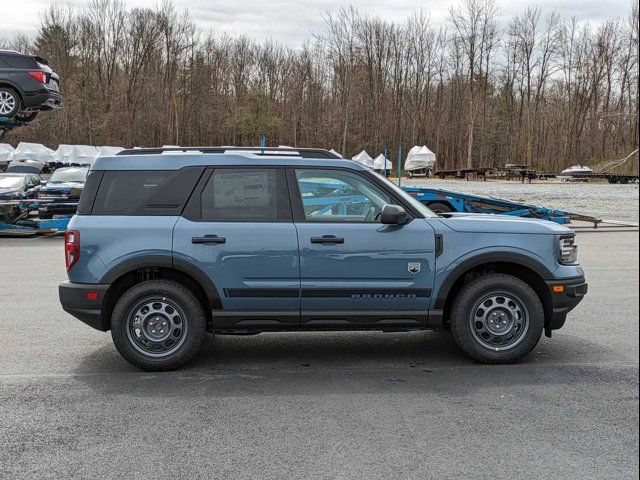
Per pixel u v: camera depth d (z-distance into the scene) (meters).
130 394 4.84
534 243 5.47
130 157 5.51
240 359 5.83
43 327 7.01
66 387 5.01
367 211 5.51
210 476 3.45
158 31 74.25
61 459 3.68
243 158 5.49
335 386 5.03
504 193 33.47
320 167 5.51
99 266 5.29
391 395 4.80
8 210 16.81
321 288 5.34
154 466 3.58
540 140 76.88
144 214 5.38
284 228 5.34
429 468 3.54
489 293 5.49
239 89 77.94
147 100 73.69
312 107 74.69
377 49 74.12
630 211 25.69
